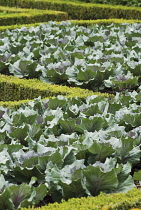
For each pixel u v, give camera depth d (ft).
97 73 40.93
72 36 56.90
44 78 43.42
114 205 19.33
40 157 22.03
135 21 75.46
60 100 31.12
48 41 53.26
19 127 26.91
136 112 29.86
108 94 37.76
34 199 20.33
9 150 23.97
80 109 30.27
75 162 21.61
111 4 96.22
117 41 52.80
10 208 19.54
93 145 22.93
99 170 20.74
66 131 27.35
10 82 41.91
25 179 22.18
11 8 90.89
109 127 27.58
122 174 22.41
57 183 21.01
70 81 42.06
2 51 49.96
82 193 21.02
